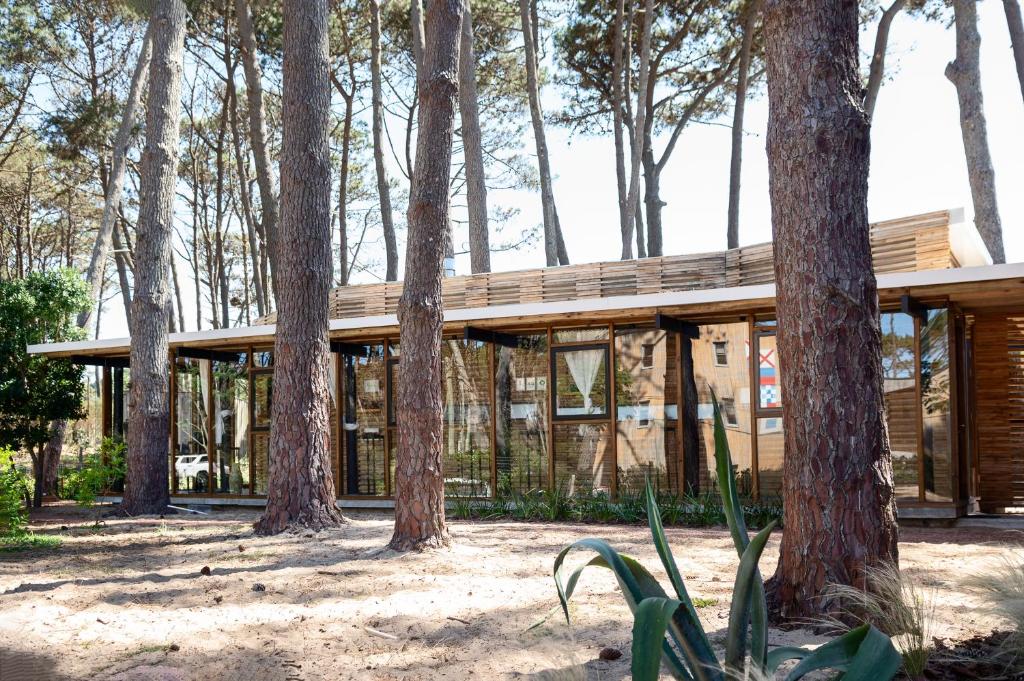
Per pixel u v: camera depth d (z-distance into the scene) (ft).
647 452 41.83
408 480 27.78
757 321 39.58
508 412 45.21
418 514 27.71
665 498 38.93
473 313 42.11
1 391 51.47
